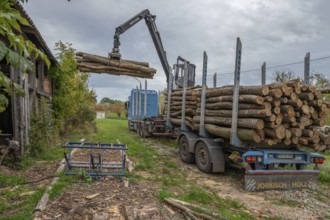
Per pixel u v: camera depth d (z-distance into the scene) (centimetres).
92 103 1959
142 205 424
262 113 558
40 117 909
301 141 597
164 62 1270
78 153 905
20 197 460
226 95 694
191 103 895
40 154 826
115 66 980
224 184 634
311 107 600
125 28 1105
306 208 489
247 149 637
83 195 461
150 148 1159
